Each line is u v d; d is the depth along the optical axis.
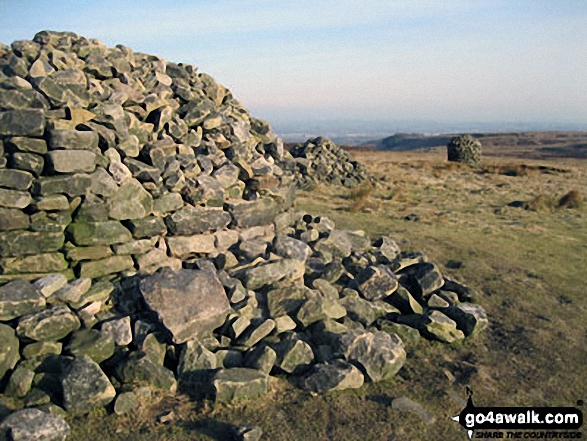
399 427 4.34
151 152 6.72
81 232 5.83
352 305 6.32
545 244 11.19
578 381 5.28
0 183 5.35
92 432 4.10
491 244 10.92
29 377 4.52
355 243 8.75
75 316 5.20
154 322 5.35
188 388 4.77
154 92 7.79
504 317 6.93
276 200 8.44
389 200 17.20
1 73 6.26
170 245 6.64
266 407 4.55
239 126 8.41
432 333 6.11
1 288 4.96
